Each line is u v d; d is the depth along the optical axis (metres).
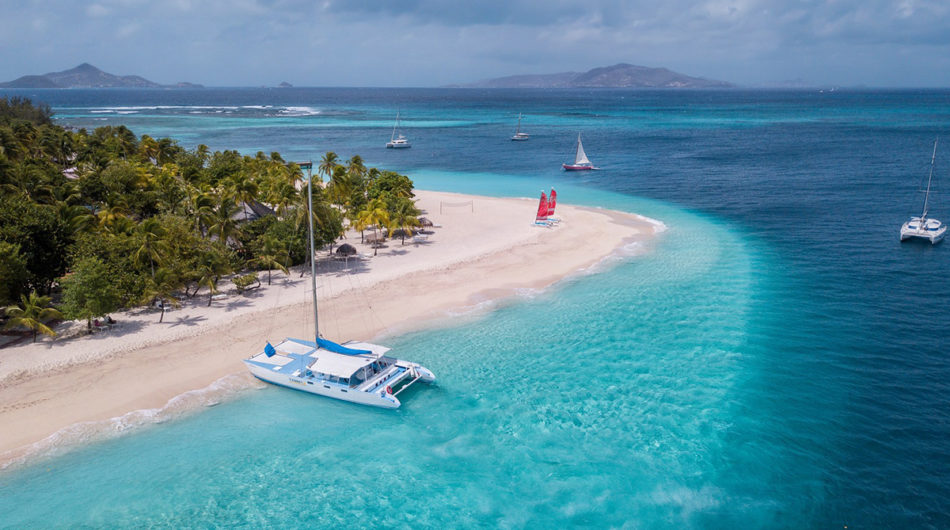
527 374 38.34
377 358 36.97
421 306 49.44
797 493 27.23
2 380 35.53
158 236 47.16
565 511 26.28
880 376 37.72
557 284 54.81
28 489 27.34
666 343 42.59
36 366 37.31
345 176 78.25
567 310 48.72
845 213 82.69
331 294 51.59
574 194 100.19
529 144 180.75
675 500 26.88
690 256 63.53
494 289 53.44
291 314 47.22
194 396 35.34
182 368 38.25
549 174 123.19
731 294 52.31
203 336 42.66
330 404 35.34
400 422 33.34
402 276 56.41
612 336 43.84
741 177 114.12
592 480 28.23
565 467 29.22
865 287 53.84
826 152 147.12
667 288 53.84
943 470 28.64
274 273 57.12
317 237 58.78
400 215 67.81
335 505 26.89
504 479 28.48
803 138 183.88
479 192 103.50
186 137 195.38
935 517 25.66
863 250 65.38
